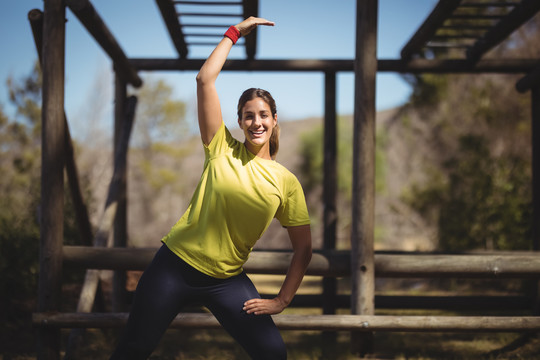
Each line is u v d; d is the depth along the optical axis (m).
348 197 16.95
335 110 5.71
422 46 5.32
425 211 10.90
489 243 9.39
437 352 4.36
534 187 5.30
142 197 27.20
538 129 5.33
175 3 4.73
